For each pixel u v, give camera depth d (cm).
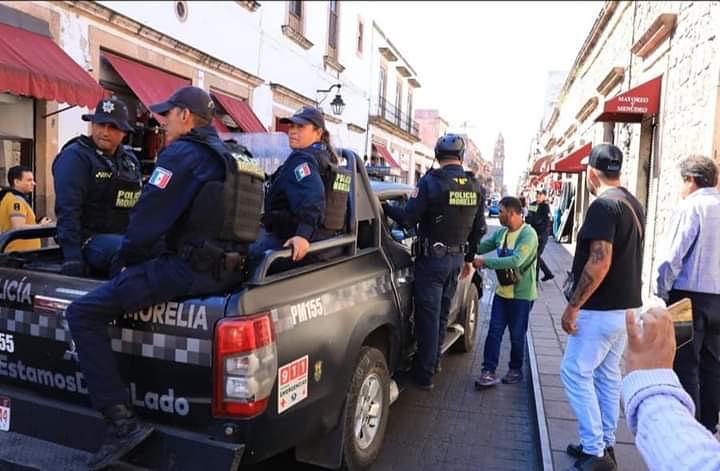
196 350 256
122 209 380
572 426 428
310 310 296
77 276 317
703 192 400
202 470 249
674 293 410
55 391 294
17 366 304
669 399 133
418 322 454
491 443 429
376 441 369
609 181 358
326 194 345
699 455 122
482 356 654
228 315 252
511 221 532
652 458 128
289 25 1549
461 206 444
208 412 257
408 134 3116
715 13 665
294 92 1579
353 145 2242
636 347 142
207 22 1142
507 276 529
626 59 1270
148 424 261
